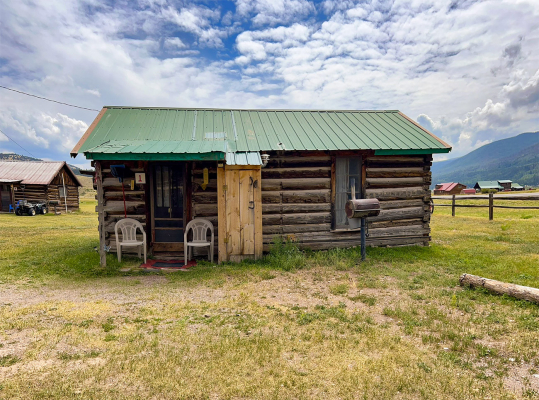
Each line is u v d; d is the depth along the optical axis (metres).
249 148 8.54
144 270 7.72
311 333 4.13
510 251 8.77
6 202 26.33
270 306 5.20
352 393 2.91
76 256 8.49
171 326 4.35
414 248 9.48
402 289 6.03
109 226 8.79
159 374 3.13
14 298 5.58
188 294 5.88
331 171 9.24
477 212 20.95
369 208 7.90
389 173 9.64
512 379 3.16
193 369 3.26
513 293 5.28
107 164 8.70
